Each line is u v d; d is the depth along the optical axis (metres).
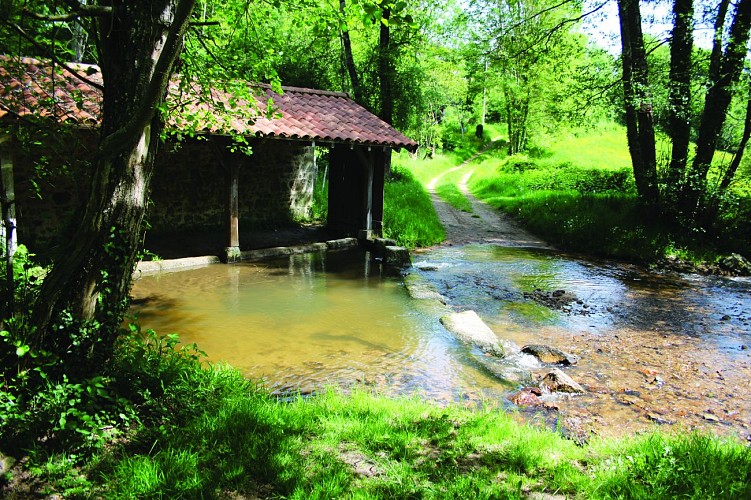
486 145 57.28
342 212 13.98
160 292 8.41
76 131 7.34
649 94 13.10
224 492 3.15
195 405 4.05
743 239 13.16
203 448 3.56
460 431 4.10
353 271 10.47
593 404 5.24
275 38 5.62
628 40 13.86
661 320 8.33
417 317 7.69
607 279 11.10
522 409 5.02
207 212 13.21
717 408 5.24
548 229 16.22
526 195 22.09
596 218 15.13
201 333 6.61
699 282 11.12
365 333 6.92
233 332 6.70
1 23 3.48
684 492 3.21
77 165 4.32
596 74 14.80
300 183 15.22
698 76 13.26
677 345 7.16
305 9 4.97
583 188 21.39
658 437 4.00
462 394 5.27
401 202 17.59
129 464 3.28
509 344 6.81
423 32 22.48
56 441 3.39
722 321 8.34
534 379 5.75
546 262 12.61
